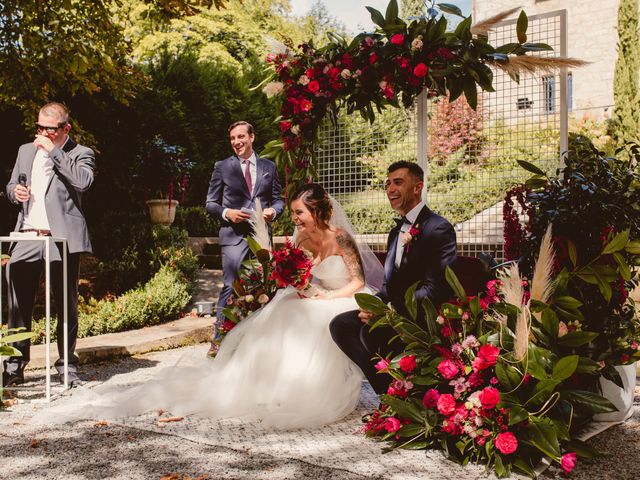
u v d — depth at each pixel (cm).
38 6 754
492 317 306
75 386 427
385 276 373
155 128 1102
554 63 387
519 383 268
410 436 296
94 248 855
